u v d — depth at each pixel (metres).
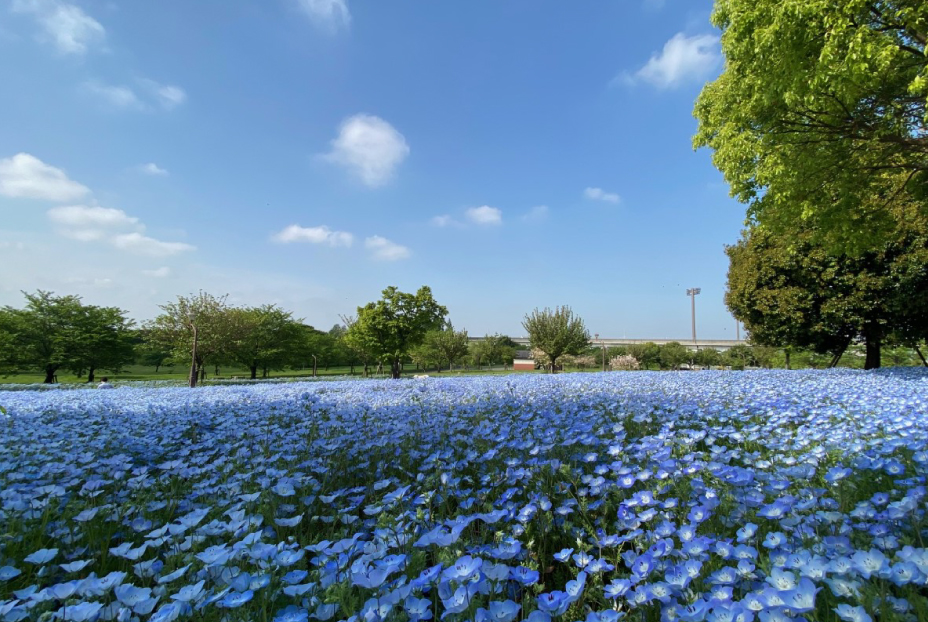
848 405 5.59
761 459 3.32
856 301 12.25
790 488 2.75
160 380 24.64
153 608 1.61
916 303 11.31
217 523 2.15
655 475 2.80
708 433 4.58
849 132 6.95
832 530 2.07
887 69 6.00
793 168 7.23
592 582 1.90
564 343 26.59
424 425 5.14
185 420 5.73
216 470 3.56
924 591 1.61
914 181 8.45
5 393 11.06
